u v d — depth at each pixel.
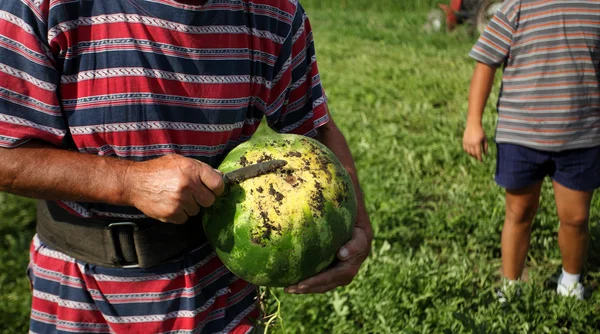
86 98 1.94
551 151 3.90
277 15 2.20
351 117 8.38
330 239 2.00
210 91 2.06
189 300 2.22
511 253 4.25
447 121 8.00
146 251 2.14
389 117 8.35
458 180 6.31
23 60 1.85
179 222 1.92
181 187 1.83
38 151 1.89
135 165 1.92
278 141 2.10
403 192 5.93
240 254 1.98
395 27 16.73
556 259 4.79
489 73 4.08
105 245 2.14
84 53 1.91
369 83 10.11
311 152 2.08
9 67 1.84
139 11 1.91
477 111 4.19
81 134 1.97
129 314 2.21
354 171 2.55
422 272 4.37
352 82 10.30
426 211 5.59
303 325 3.96
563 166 3.93
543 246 4.98
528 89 3.90
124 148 2.01
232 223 1.97
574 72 3.77
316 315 3.97
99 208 2.11
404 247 5.07
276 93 2.33
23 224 5.46
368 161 6.65
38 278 2.26
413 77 10.43
